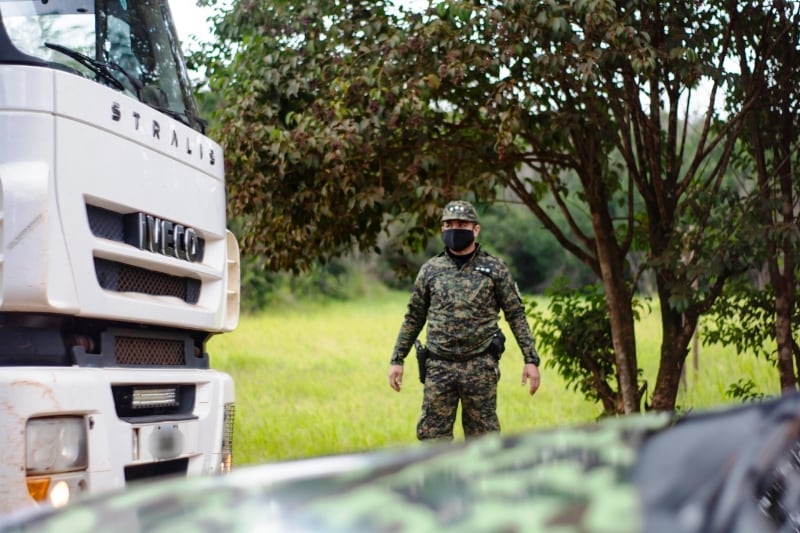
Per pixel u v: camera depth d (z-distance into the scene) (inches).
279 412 547.2
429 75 276.2
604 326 335.9
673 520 47.1
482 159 312.0
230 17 310.3
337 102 286.0
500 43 270.4
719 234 301.6
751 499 54.3
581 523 46.3
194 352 194.7
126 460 158.6
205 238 197.6
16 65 150.3
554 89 293.4
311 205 306.7
